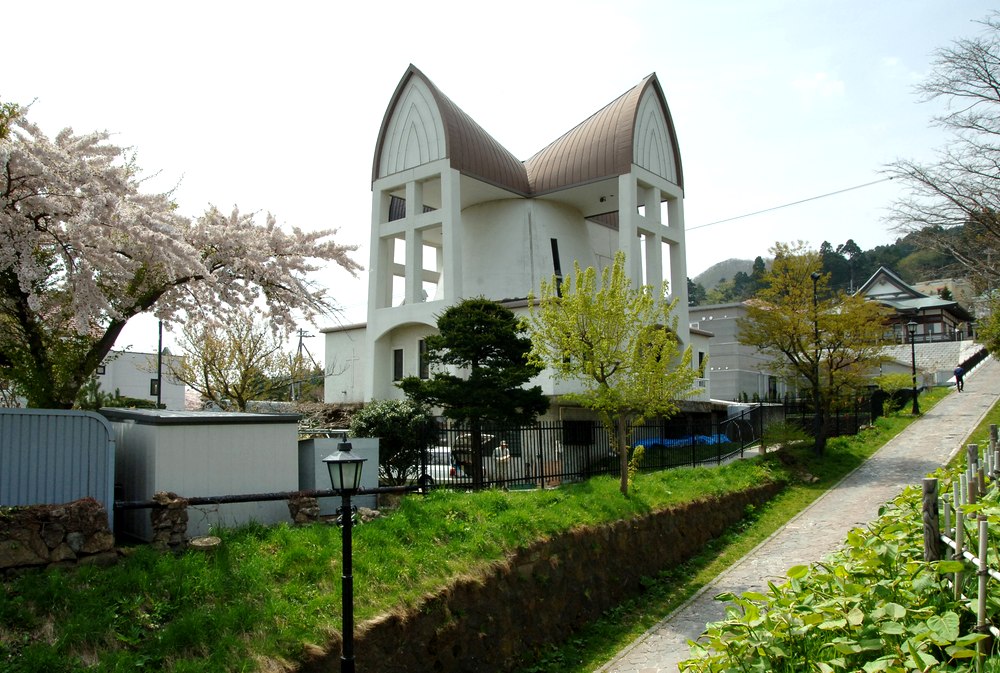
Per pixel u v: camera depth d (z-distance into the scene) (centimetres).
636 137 3039
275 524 1138
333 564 982
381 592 958
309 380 3597
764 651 629
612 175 3002
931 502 670
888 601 619
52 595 807
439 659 960
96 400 1620
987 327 3528
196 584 875
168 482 1105
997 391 3800
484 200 3303
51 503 961
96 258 1185
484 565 1098
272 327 1529
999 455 998
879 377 2653
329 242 1589
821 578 695
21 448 955
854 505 1834
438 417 2142
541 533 1236
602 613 1284
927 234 2512
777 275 2459
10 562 837
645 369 1540
